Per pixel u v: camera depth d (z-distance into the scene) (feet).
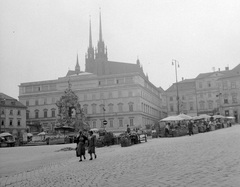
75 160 76.89
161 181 33.50
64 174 49.75
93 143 72.90
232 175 32.91
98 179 39.70
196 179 32.71
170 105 438.81
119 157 66.54
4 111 352.49
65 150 122.52
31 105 426.10
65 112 278.05
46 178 47.73
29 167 71.10
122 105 379.76
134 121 370.73
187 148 67.97
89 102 395.14
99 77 401.08
